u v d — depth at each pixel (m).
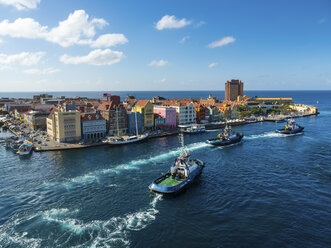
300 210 56.19
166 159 98.94
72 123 132.25
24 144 110.62
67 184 72.81
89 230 49.59
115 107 155.25
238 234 47.34
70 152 112.38
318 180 73.88
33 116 170.12
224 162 94.56
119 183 73.44
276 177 77.12
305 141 133.00
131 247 44.19
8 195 65.56
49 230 49.62
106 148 120.62
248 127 193.25
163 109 181.00
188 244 44.66
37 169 87.19
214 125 198.12
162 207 58.94
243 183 72.81
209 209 57.62
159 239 46.34
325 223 50.75
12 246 44.88
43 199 63.22
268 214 54.62
